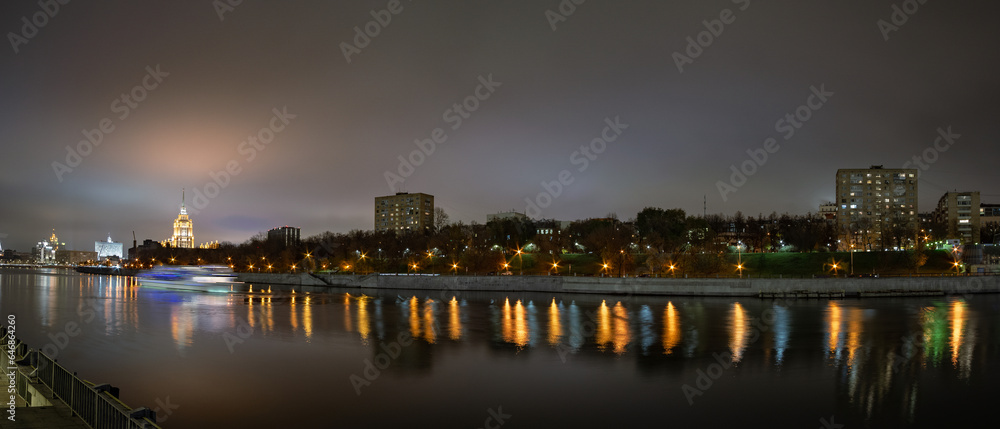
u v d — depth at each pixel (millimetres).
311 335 66125
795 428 34156
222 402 38781
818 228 179750
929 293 115125
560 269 158000
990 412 37094
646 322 77438
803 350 56312
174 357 52875
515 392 41219
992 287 120750
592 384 43562
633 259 147625
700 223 171750
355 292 142125
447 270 169375
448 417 35906
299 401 39031
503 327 72750
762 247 179750
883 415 36562
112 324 76125
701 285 118750
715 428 34156
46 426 23016
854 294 114750
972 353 54656
